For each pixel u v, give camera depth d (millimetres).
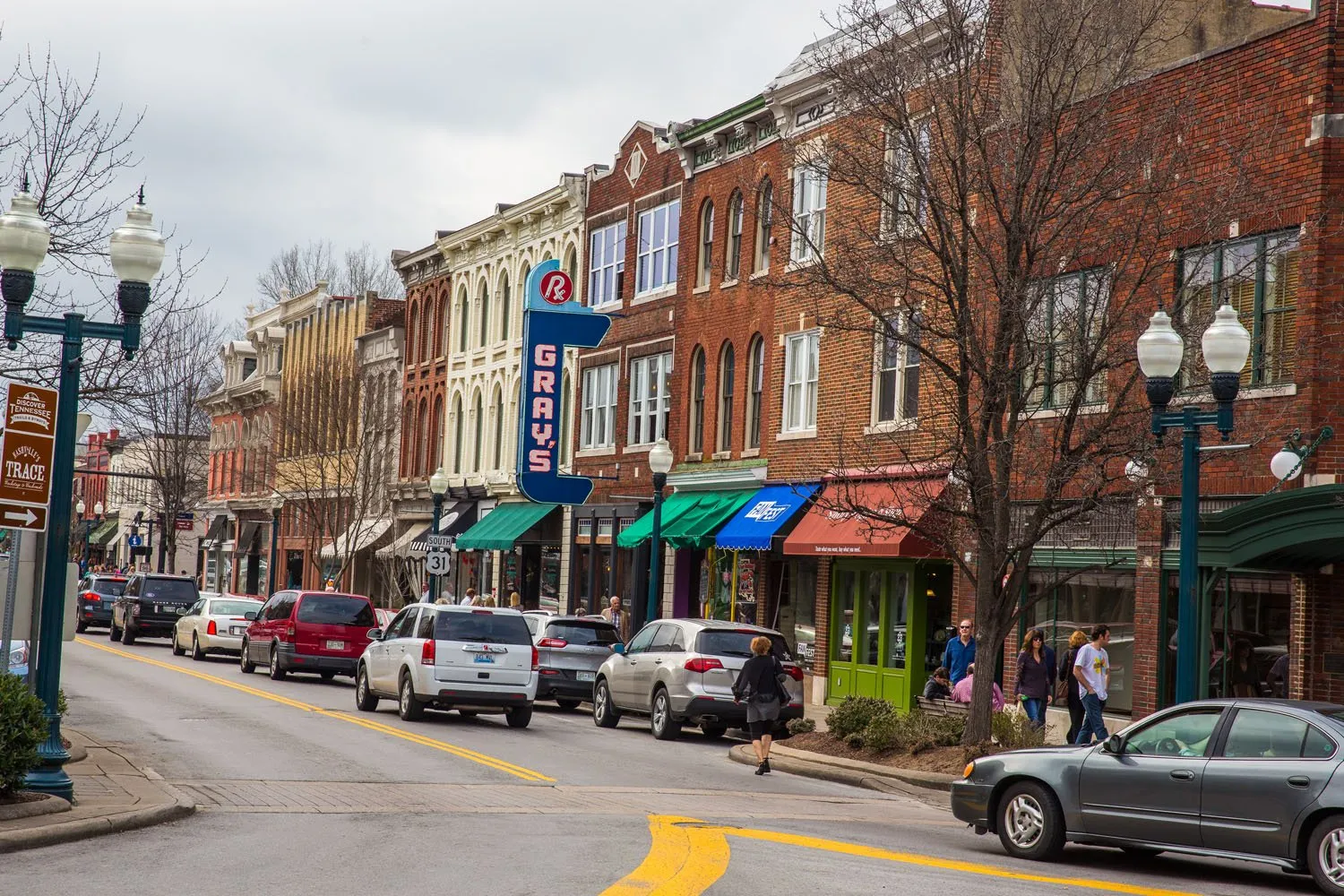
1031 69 20328
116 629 47500
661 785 17719
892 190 20859
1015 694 22266
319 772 17156
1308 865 11859
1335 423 19766
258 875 10578
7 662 12828
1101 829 13078
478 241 52469
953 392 21125
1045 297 20516
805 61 33031
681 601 37688
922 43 20625
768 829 14125
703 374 37500
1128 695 22984
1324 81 20172
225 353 81812
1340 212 19984
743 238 35562
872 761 20297
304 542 63688
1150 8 22734
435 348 56156
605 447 42281
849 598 31062
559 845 12375
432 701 23891
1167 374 15234
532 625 29312
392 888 10211
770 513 31844
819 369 31750
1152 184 20109
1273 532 18719
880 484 28516
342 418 57469
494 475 49562
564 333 40125
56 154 18141
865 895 10469
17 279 13133
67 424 13328
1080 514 19406
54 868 10617
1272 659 20422
